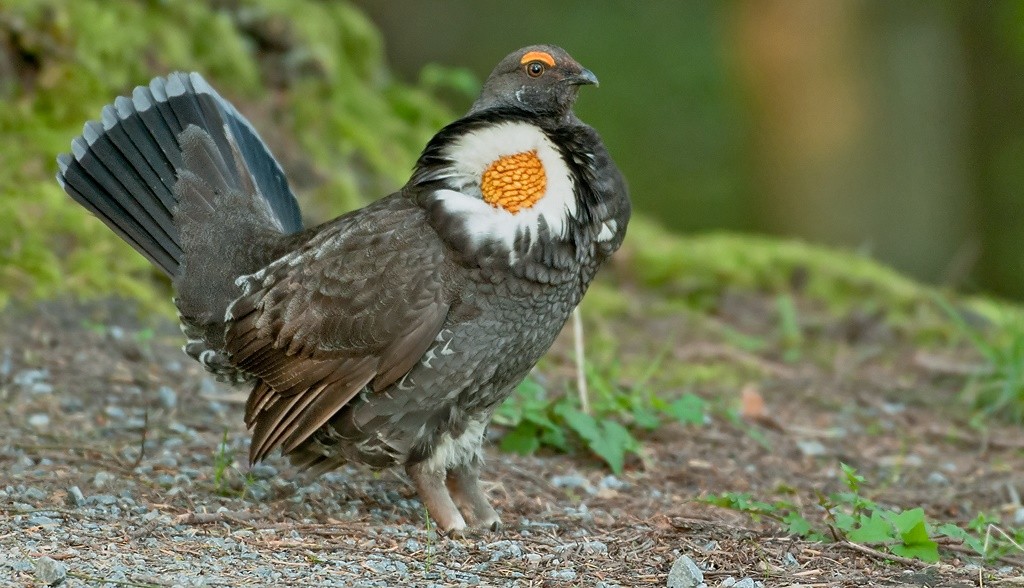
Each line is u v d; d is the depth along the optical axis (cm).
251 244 916
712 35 2952
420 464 863
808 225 2497
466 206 819
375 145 1692
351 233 845
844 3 2467
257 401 874
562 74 931
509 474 1010
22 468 917
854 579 769
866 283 1748
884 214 2483
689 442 1148
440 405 845
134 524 813
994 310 1770
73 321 1235
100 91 1485
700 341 1527
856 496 889
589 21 2992
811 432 1230
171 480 923
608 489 1007
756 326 1642
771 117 2517
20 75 1455
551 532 872
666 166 2908
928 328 1645
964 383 1448
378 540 823
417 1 3002
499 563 786
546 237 822
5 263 1262
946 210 2514
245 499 907
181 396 1120
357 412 848
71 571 696
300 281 848
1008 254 2717
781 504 891
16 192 1340
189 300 929
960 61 2577
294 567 750
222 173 959
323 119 1661
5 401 1057
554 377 1280
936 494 1066
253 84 1620
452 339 826
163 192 956
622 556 809
